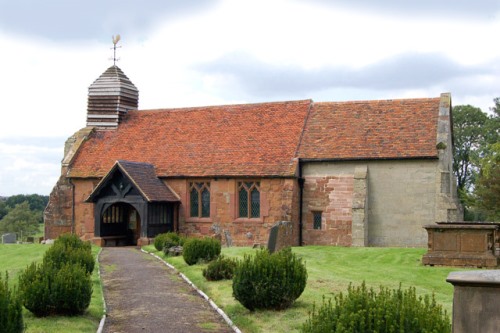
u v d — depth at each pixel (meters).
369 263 25.44
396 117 36.38
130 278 21.61
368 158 34.47
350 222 34.81
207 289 18.58
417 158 33.59
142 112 44.09
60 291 14.66
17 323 10.97
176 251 28.03
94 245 36.28
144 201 36.09
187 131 41.03
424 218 33.59
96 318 15.05
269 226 35.78
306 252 29.78
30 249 33.31
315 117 38.53
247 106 41.28
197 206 38.16
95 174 40.16
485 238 22.28
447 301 16.08
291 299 15.13
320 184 35.75
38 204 134.38
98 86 44.06
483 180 43.06
